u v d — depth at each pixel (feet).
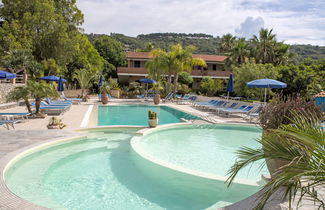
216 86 96.07
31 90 38.63
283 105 14.06
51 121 31.58
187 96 86.79
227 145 27.73
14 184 16.38
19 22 90.27
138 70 112.68
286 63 111.65
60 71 106.93
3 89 58.75
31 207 10.97
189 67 82.94
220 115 48.93
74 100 70.85
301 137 7.28
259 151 9.50
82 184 16.58
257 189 15.23
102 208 13.56
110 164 20.51
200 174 16.48
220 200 14.70
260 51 111.14
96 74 108.88
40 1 94.12
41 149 22.70
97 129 32.19
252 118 42.39
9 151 20.12
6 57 78.43
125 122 41.91
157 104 70.54
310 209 10.67
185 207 13.78
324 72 74.90
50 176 17.81
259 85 45.47
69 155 22.59
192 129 36.76
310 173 6.83
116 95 94.84
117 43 168.45
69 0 107.86
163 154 23.85
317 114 12.93
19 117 38.27
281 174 7.27
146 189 16.02
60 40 96.02
